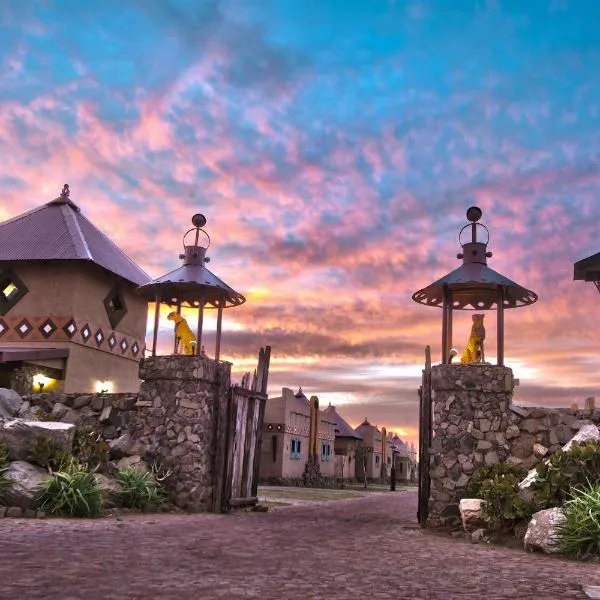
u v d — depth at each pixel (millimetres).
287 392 41125
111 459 16016
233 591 6133
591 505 9773
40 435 13617
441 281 15758
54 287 22031
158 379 16812
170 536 10273
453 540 11836
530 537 10164
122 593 5828
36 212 24672
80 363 21938
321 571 7543
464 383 15039
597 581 7363
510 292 16266
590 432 13227
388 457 72438
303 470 43031
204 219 18375
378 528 13859
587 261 19641
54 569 6824
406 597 6203
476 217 16234
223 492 16406
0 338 21984
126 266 25031
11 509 11891
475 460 14664
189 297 19500
